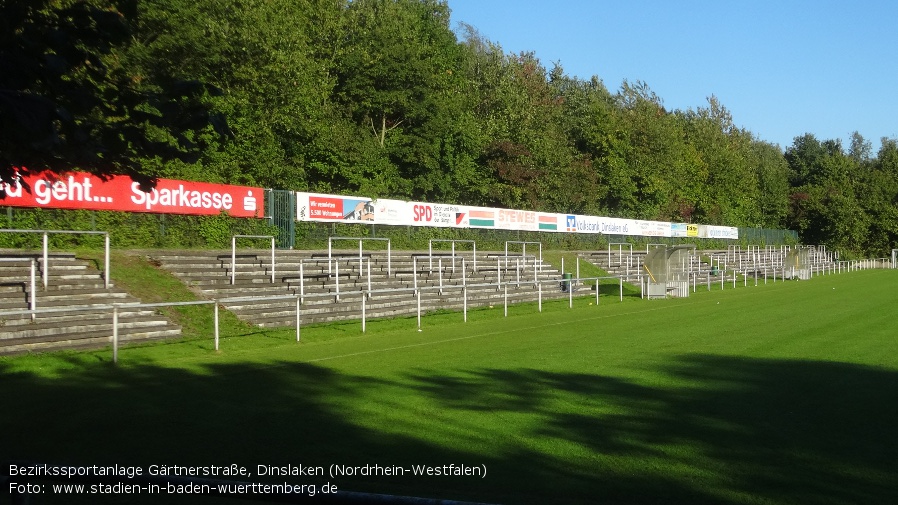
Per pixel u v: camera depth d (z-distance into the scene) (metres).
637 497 6.55
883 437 8.68
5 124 3.62
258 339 17.03
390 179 38.41
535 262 30.84
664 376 12.74
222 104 27.16
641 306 28.44
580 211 49.84
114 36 3.96
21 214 18.94
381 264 26.41
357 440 8.38
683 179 63.38
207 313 18.22
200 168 25.11
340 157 35.56
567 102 63.03
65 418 9.30
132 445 8.07
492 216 35.34
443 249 32.84
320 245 27.67
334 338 17.84
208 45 25.45
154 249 20.78
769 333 19.44
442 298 25.36
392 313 22.36
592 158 56.28
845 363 14.30
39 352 13.93
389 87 39.41
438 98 41.47
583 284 35.84
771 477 7.14
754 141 94.31
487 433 8.73
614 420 9.45
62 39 3.70
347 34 40.25
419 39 45.31
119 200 20.67
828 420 9.52
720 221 67.62
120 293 17.31
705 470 7.36
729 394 11.17
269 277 21.81
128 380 12.03
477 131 44.38
